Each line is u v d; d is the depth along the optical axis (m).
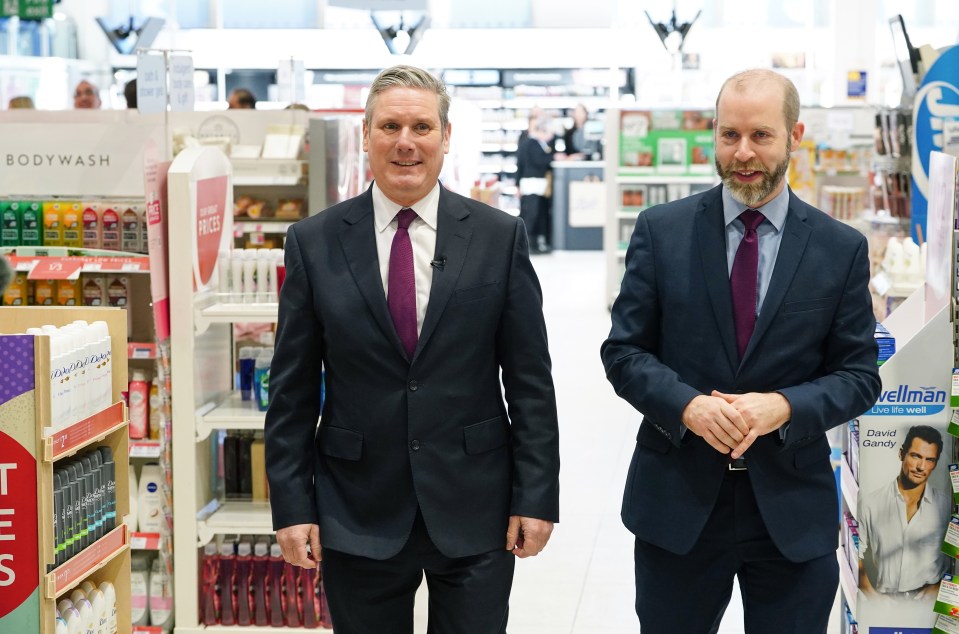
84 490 3.21
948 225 3.21
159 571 4.55
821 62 16.09
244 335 5.60
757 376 2.80
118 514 3.47
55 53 15.65
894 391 3.23
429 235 2.85
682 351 2.87
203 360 4.61
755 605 2.91
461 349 2.81
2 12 7.36
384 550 2.76
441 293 2.79
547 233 19.59
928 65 6.53
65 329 3.18
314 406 2.92
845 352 2.84
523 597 5.14
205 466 4.65
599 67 17.73
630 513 2.96
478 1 17.81
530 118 19.08
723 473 2.82
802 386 2.74
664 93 14.20
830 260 2.83
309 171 7.17
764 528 2.82
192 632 4.57
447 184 9.87
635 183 13.29
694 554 2.88
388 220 2.84
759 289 2.85
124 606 3.48
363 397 2.80
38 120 6.76
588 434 8.21
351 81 17.05
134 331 4.89
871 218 7.22
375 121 2.77
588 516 6.34
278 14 17.08
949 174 3.21
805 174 9.34
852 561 3.48
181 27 16.95
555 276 16.62
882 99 13.66
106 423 3.31
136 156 4.77
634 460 3.01
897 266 5.68
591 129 19.72
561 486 6.92
